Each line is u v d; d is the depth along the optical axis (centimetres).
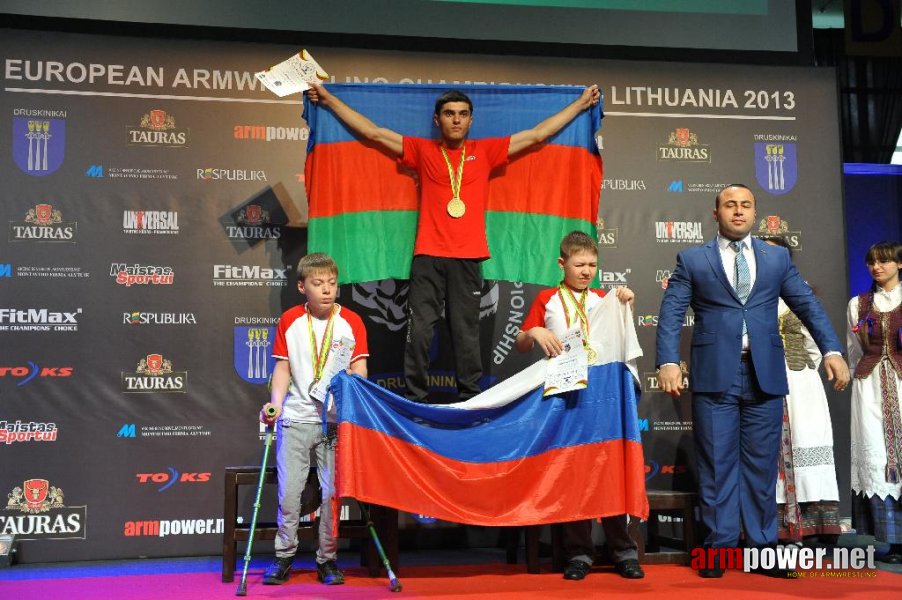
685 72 533
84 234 479
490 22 523
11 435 462
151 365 477
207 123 493
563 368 391
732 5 543
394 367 491
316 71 430
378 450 367
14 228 474
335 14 512
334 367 384
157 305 481
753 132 535
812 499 447
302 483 382
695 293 401
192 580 394
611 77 527
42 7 492
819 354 464
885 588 355
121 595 361
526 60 521
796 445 450
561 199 458
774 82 539
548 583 371
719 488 389
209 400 480
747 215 394
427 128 459
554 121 453
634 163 524
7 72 480
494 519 375
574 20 530
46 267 474
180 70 494
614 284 515
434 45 520
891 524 437
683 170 527
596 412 390
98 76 488
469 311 429
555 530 403
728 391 387
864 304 466
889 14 616
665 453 507
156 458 473
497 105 462
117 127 486
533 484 384
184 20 502
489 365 497
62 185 479
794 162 536
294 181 497
